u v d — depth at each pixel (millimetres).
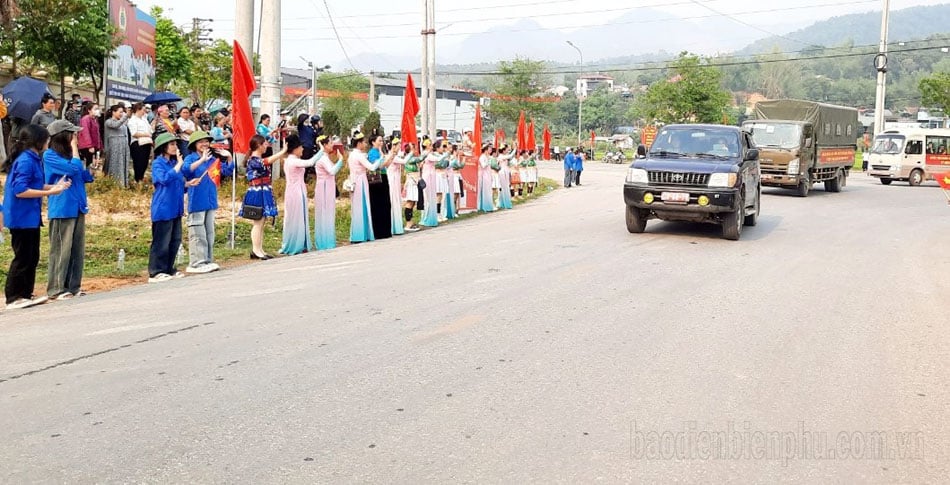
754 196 15977
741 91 160000
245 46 17641
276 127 18344
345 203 18469
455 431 4840
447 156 17438
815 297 9336
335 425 4895
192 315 7711
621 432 4914
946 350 7086
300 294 8742
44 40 20906
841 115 29312
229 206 16469
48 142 8797
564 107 119875
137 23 24719
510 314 7887
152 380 5691
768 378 6098
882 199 26188
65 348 6543
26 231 8438
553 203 23375
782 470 4465
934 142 36031
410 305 8180
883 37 41906
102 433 4734
